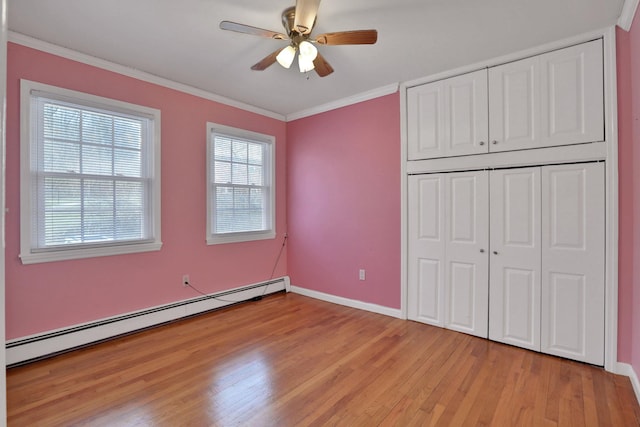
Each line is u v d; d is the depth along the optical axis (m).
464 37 2.44
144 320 3.07
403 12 2.12
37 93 2.47
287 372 2.31
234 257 3.89
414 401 1.98
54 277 2.58
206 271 3.60
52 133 2.57
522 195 2.68
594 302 2.38
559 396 2.02
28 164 2.44
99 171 2.82
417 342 2.81
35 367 2.36
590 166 2.39
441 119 3.09
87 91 2.73
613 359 2.29
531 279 2.64
